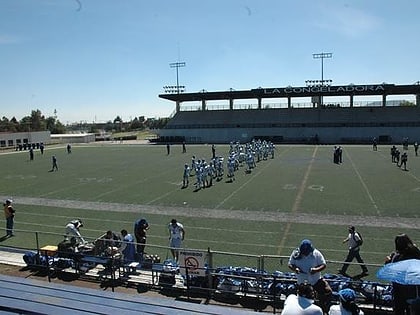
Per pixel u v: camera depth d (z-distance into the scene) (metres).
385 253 12.70
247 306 8.80
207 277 9.45
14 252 12.84
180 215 18.14
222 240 14.38
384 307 8.26
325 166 33.81
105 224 17.08
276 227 15.91
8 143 71.25
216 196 22.09
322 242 13.96
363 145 57.53
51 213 19.14
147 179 28.73
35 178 30.59
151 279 10.22
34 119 134.38
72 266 10.94
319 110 72.50
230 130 71.81
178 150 53.97
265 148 40.75
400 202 19.70
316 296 6.84
